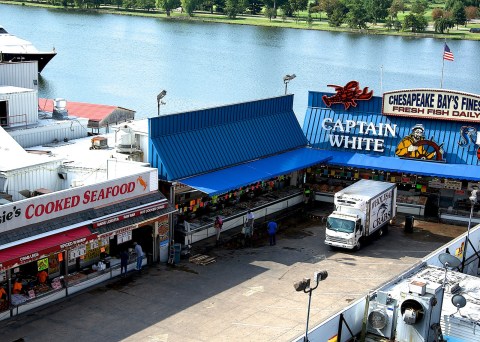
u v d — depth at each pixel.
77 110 73.75
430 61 179.00
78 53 172.88
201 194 50.84
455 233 54.28
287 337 36.12
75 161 47.16
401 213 58.25
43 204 37.75
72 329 36.12
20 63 59.34
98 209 40.88
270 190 58.59
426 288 31.16
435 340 31.42
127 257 42.59
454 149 58.19
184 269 44.59
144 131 48.34
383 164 58.28
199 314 38.41
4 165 42.75
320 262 46.94
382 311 31.61
